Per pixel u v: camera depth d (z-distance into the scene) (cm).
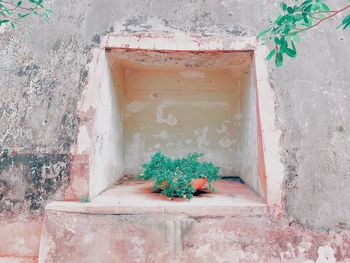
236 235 211
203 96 348
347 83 245
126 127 344
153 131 346
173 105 348
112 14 262
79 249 206
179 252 207
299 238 212
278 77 242
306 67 246
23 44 263
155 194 250
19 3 229
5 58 260
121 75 319
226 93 347
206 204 218
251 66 265
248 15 261
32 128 237
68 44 257
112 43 250
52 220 211
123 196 242
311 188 221
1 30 269
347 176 225
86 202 220
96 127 237
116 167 307
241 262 208
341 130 234
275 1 266
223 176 339
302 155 226
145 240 208
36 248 222
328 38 257
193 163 256
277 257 209
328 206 218
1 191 229
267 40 250
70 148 228
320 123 234
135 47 249
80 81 244
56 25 266
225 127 347
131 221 210
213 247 209
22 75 253
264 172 225
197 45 250
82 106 236
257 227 212
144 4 265
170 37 252
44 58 256
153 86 346
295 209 216
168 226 210
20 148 233
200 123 347
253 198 237
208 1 267
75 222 210
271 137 229
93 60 248
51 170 228
